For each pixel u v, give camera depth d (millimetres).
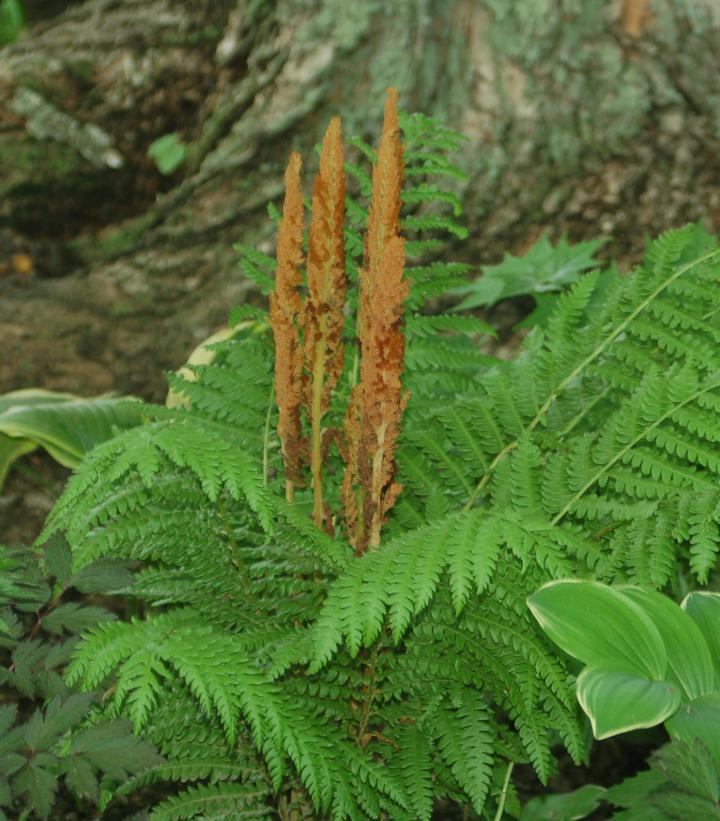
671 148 3365
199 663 1739
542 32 3330
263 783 1988
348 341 2248
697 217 3365
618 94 3354
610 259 3338
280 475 2094
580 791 2350
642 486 1938
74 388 3076
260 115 3438
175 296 3367
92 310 3334
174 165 3633
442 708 1939
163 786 2412
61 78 3629
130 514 1888
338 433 1986
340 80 3363
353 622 1736
